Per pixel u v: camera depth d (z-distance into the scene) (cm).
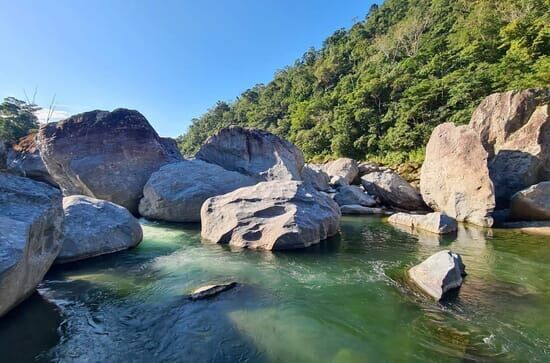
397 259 768
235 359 391
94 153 1320
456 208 1295
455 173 1333
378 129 3650
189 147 10450
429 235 1036
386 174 1783
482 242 935
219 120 10231
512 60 2686
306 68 8050
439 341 425
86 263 713
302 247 850
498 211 1344
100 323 466
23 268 441
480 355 393
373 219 1362
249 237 858
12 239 421
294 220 856
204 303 529
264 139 1573
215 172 1288
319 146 4325
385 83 3925
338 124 3925
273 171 1477
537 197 1163
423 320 477
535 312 498
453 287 579
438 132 1505
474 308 512
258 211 904
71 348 405
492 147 1512
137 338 432
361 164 2705
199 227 1098
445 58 3678
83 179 1278
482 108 1600
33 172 2052
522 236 1006
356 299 547
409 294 566
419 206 1599
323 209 965
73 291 566
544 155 1341
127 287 588
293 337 437
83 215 796
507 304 525
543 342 418
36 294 546
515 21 3089
